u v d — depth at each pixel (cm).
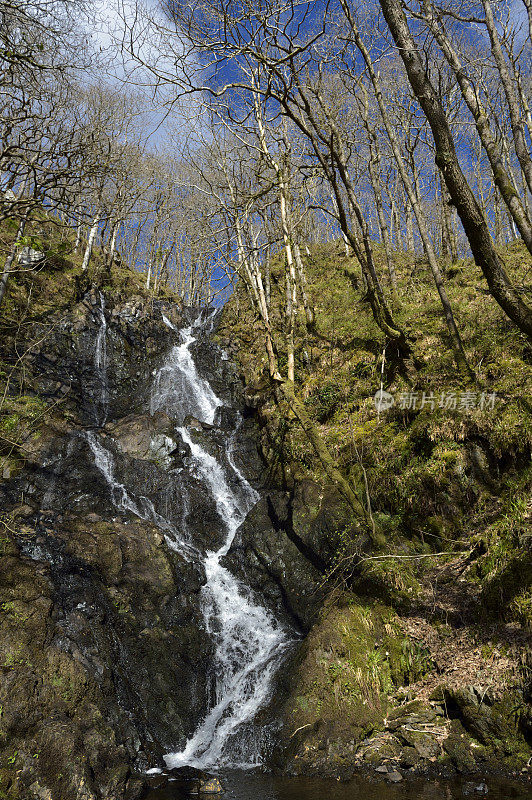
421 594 816
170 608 933
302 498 1077
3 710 605
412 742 646
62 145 818
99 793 595
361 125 1683
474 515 881
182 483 1253
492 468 902
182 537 1150
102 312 1762
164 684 825
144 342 1798
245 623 978
